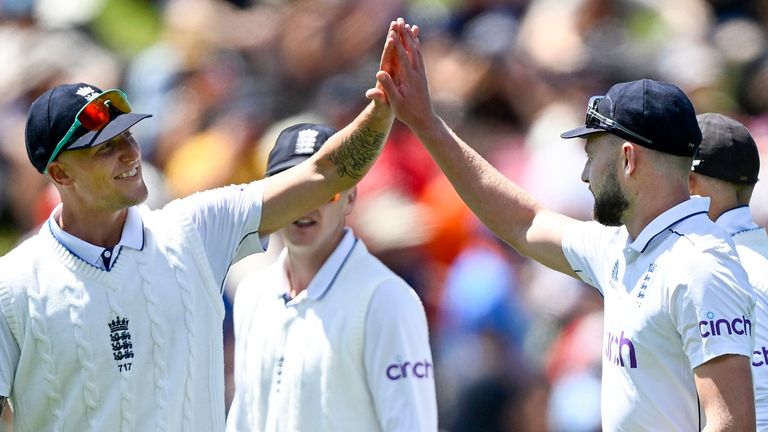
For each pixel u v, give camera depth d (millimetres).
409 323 18953
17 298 15562
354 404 18938
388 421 18609
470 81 35906
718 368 14500
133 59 41594
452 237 30875
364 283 19078
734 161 17188
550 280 29828
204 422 15977
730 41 38250
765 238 17359
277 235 29531
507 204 17250
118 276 15664
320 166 16359
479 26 38000
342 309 18984
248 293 19969
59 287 15609
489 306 29625
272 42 38875
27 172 35750
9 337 15594
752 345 14805
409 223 30734
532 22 37875
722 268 14719
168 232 16062
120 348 15570
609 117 15406
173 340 15773
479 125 35562
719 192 17328
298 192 16344
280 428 19109
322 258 19484
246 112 35812
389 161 31672
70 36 42125
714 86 36375
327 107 34594
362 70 35219
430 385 19094
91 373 15516
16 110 39344
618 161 15461
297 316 19234
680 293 14758
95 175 15586
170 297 15797
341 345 18875
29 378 15664
